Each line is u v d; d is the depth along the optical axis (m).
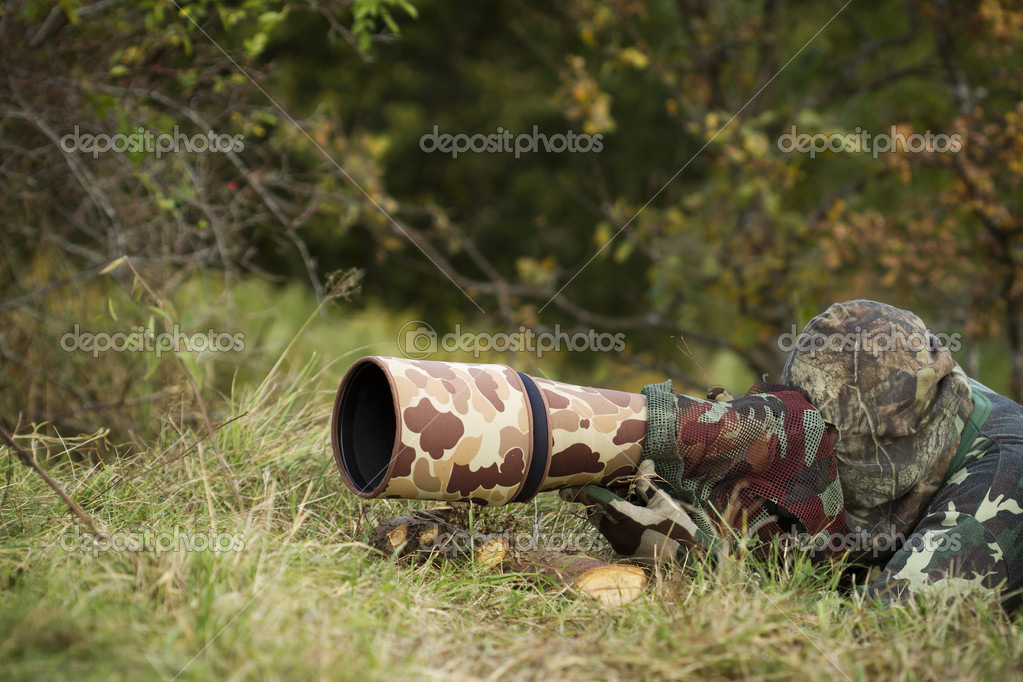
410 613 4.38
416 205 28.11
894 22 18.27
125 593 4.18
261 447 6.38
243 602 4.01
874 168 14.91
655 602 4.55
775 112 15.31
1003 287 13.50
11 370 8.12
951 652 4.20
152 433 7.56
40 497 5.50
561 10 16.47
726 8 17.27
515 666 3.97
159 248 9.23
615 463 4.93
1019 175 12.82
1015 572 5.00
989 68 16.59
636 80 27.14
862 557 5.37
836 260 13.80
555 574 4.93
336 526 5.55
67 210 10.03
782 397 5.15
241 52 9.38
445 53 29.70
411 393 4.57
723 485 5.03
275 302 12.10
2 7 8.11
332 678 3.55
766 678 3.89
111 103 7.48
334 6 8.89
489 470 4.62
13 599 4.05
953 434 5.23
